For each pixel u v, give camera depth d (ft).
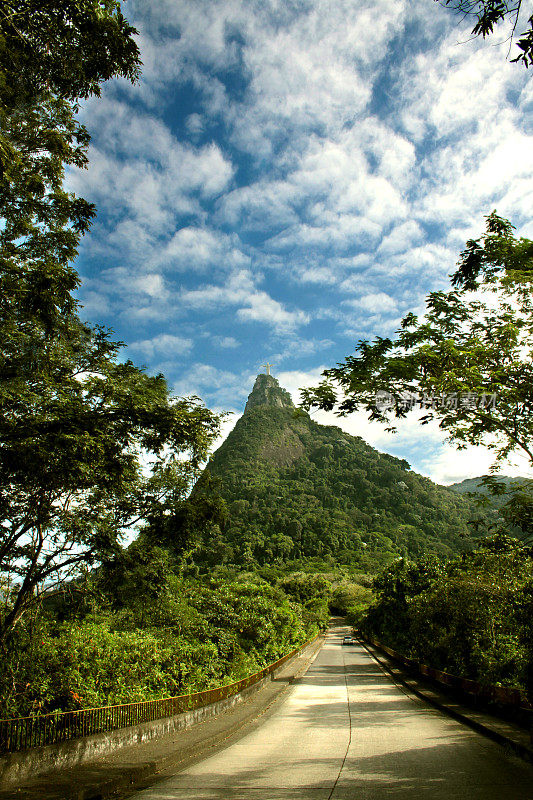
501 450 24.50
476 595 37.11
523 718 29.91
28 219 25.03
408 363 21.67
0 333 20.83
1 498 20.85
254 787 20.49
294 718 41.14
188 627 44.96
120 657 29.50
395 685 62.80
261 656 64.54
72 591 30.86
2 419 18.26
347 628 278.46
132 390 22.57
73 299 22.90
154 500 32.17
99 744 23.98
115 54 21.09
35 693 22.00
